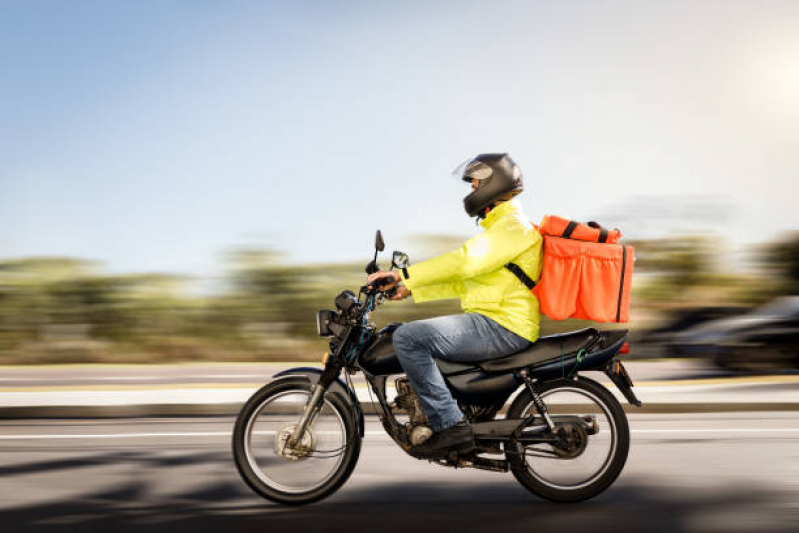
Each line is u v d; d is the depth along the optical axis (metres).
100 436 5.91
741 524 3.88
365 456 5.23
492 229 3.97
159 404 6.85
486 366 4.03
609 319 3.98
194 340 12.04
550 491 4.20
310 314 12.12
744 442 5.66
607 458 4.20
